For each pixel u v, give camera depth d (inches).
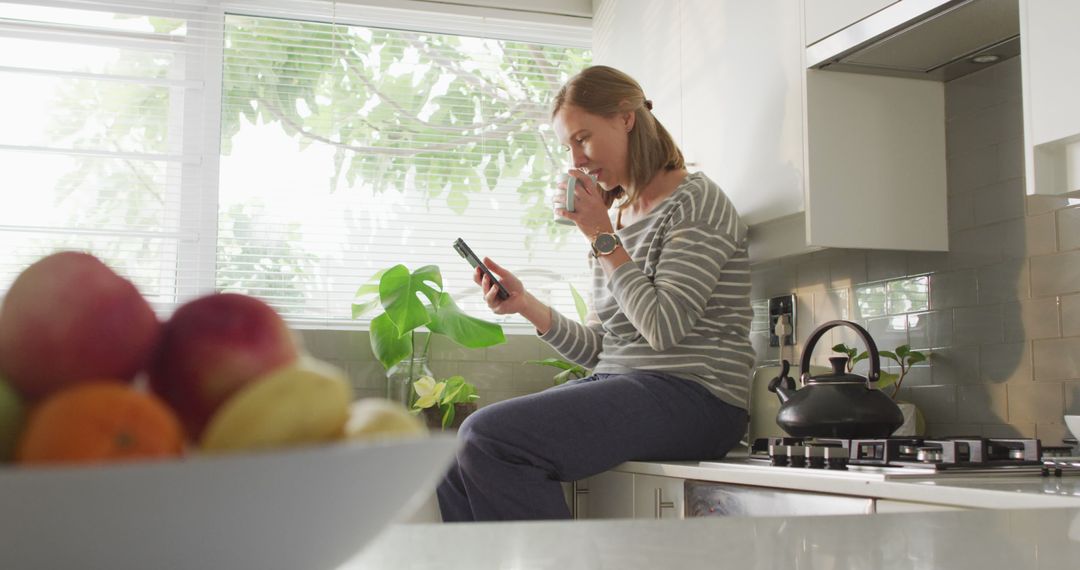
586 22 138.5
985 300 83.8
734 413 87.8
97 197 122.0
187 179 124.3
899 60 84.7
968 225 86.5
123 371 11.5
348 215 128.3
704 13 106.0
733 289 89.2
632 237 92.6
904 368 91.4
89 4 123.0
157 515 8.7
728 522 21.6
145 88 124.8
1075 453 72.7
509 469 80.9
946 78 89.7
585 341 99.3
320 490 9.5
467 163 132.7
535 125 135.9
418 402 112.5
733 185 99.9
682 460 85.4
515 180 134.3
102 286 11.5
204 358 11.6
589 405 81.9
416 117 132.0
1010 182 82.0
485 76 135.3
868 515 23.2
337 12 129.8
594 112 92.6
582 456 81.7
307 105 128.4
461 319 116.3
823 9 85.1
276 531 9.6
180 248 123.4
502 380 127.5
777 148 92.2
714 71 103.7
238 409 11.3
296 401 11.3
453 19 134.2
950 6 71.5
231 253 124.3
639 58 123.4
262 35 128.1
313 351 122.0
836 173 87.6
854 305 99.4
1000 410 81.6
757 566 15.1
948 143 89.7
